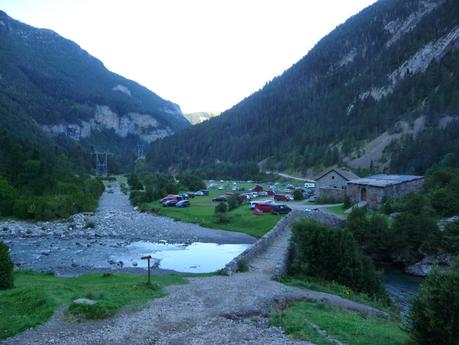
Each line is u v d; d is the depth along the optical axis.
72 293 24.72
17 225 77.44
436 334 16.86
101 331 18.84
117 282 31.47
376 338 19.05
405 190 81.12
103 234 70.69
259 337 18.69
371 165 151.38
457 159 109.38
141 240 66.31
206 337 18.53
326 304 25.48
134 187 142.00
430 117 168.12
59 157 153.75
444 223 56.53
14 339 17.83
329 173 96.50
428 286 17.55
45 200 86.38
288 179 173.12
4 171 99.38
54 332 18.59
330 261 34.69
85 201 96.25
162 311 21.88
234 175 195.00
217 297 25.03
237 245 62.56
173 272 45.84
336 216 65.75
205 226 75.62
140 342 17.81
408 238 54.53
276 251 41.47
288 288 28.45
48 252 56.62
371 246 56.25
